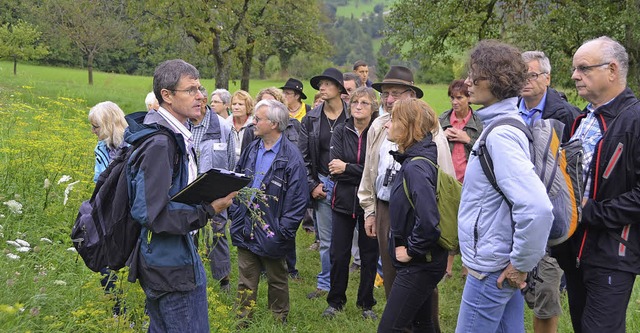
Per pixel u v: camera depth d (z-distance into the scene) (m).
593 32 16.45
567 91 18.52
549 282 4.07
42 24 38.19
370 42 136.88
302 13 28.39
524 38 17.70
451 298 5.84
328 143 5.64
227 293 5.46
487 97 2.92
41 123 8.33
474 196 2.94
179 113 3.10
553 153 2.95
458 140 5.47
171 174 2.85
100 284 4.16
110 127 4.73
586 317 3.30
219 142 5.52
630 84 16.66
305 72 60.06
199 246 3.71
